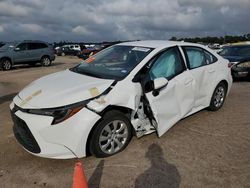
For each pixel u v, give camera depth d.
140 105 4.27
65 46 40.62
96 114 3.70
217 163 3.87
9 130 5.09
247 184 3.39
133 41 5.52
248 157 4.05
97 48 28.00
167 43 5.06
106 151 3.98
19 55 16.88
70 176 3.57
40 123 3.58
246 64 9.97
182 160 3.94
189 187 3.33
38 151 3.68
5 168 3.76
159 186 3.35
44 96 3.84
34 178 3.53
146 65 4.41
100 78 4.25
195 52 5.37
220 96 6.05
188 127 5.15
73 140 3.62
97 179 3.48
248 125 5.29
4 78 12.30
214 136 4.77
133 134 4.51
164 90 4.42
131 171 3.66
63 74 4.76
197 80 5.12
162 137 4.69
